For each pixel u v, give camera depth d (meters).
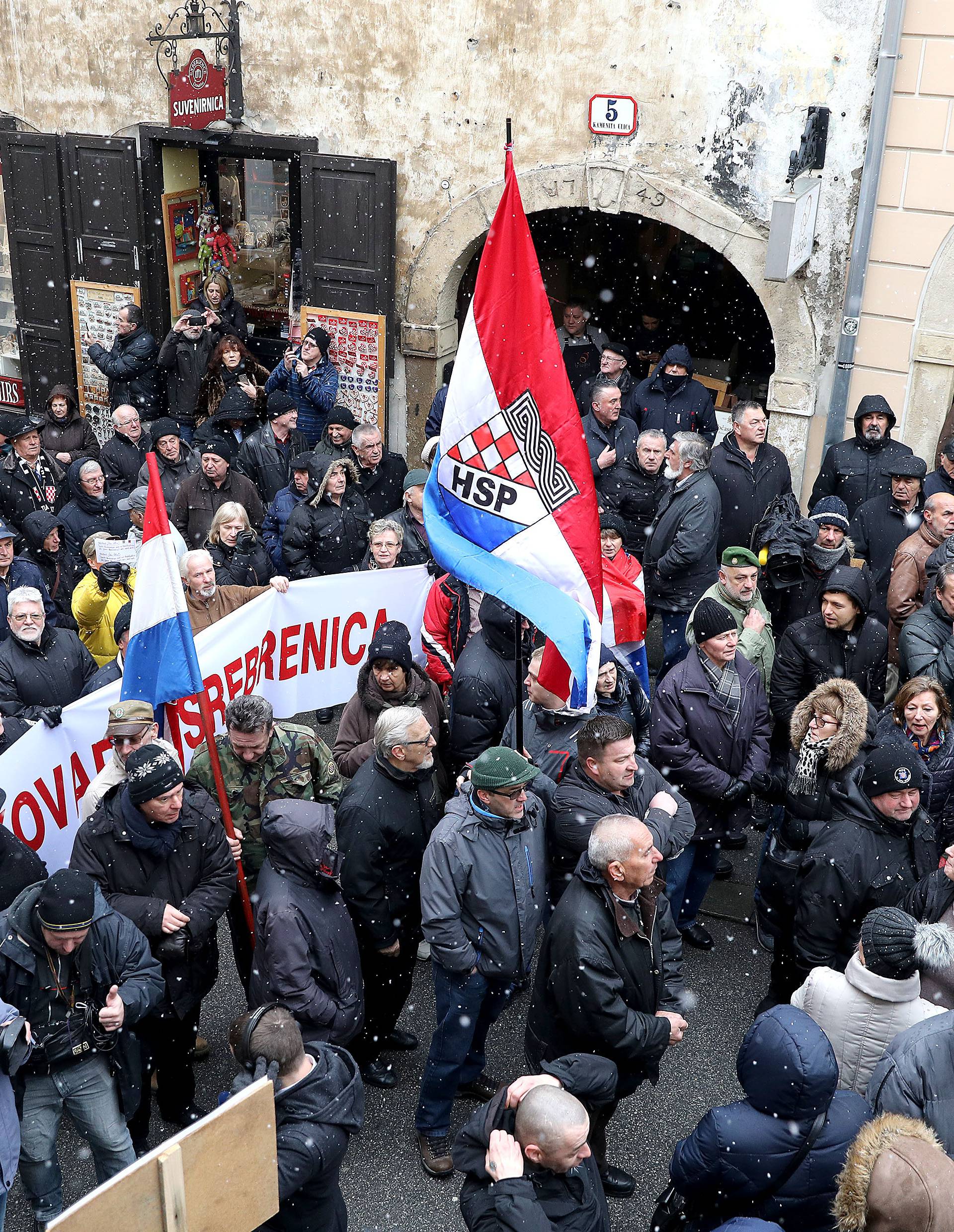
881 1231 2.74
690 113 8.80
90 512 8.16
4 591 6.55
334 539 7.68
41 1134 4.00
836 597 5.57
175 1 10.17
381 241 10.00
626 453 8.23
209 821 4.44
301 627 6.30
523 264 4.31
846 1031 3.89
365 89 9.80
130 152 10.68
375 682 5.34
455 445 4.53
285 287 11.48
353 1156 4.65
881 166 8.35
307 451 9.09
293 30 9.88
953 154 8.12
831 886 4.45
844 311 8.76
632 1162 4.62
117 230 10.99
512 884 4.34
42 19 10.71
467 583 4.54
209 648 5.86
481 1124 3.31
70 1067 3.99
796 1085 3.15
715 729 5.25
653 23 8.70
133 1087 4.11
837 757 4.65
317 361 9.84
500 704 5.46
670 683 5.32
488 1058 5.15
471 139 9.58
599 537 4.51
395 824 4.59
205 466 8.03
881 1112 3.52
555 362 4.39
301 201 10.19
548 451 4.46
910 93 8.12
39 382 11.84
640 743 5.56
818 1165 3.23
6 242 11.98
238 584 6.98
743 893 6.23
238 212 11.41
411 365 10.41
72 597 6.84
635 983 3.99
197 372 10.47
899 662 6.25
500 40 9.21
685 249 11.87
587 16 8.88
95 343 10.85
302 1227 3.48
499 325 4.38
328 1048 3.55
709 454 7.14
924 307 8.54
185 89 10.20
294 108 10.12
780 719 5.80
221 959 5.77
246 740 4.61
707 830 5.38
